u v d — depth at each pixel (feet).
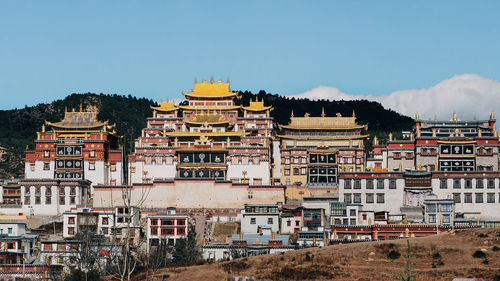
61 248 643.04
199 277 535.60
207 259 619.26
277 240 650.43
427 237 597.11
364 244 583.17
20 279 587.68
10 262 628.69
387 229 645.51
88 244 597.52
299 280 523.70
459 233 599.57
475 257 547.49
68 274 577.02
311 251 577.84
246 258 573.74
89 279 532.32
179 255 633.61
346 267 539.70
